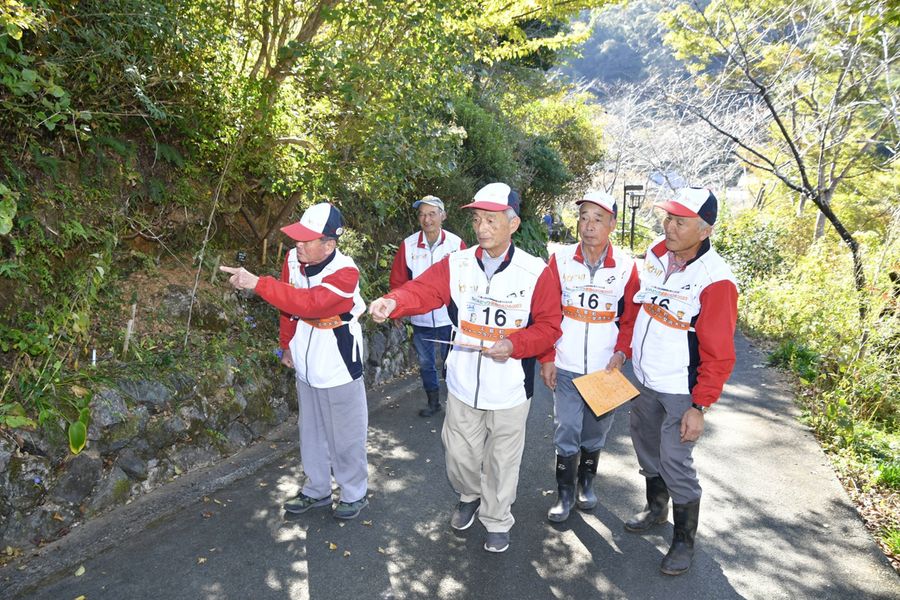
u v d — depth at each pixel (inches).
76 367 164.1
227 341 209.2
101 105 195.3
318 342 148.9
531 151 580.7
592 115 903.1
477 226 131.4
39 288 174.9
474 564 143.0
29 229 174.2
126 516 153.1
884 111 335.0
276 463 187.3
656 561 146.4
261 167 231.8
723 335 130.6
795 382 290.2
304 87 223.5
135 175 207.3
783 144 505.4
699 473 193.6
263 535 150.2
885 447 219.6
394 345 287.1
